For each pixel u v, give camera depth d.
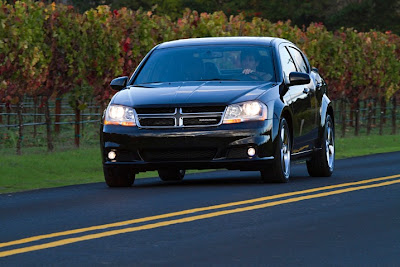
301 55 26.25
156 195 19.39
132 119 21.34
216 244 12.82
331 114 27.06
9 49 37.66
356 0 118.75
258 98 21.36
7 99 37.81
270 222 14.94
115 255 12.01
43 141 44.88
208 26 47.94
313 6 111.69
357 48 60.69
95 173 29.06
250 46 23.69
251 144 21.02
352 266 11.23
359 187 20.67
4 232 14.35
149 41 44.88
